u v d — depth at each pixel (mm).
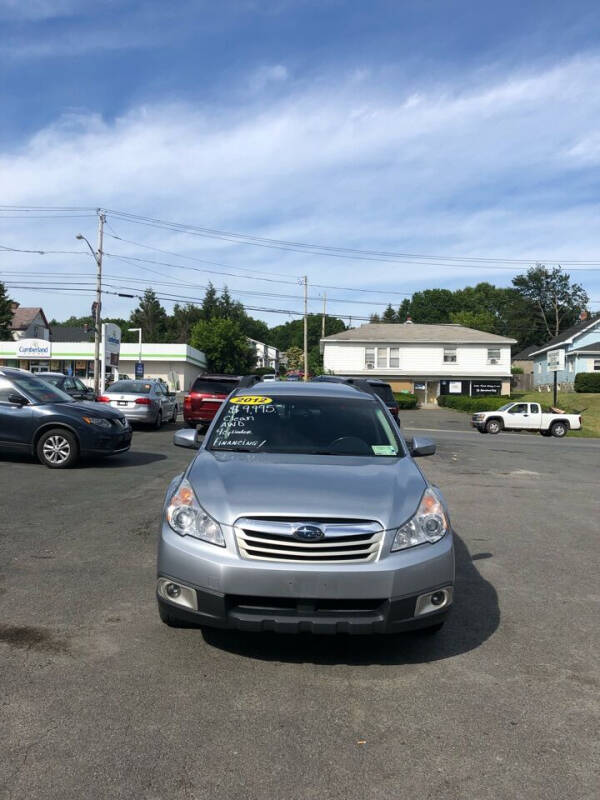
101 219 33875
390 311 109938
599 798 2625
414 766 2814
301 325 128625
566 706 3396
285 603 3605
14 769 2701
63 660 3762
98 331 34062
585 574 5910
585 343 50375
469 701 3420
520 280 86500
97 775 2678
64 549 6062
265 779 2686
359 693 3475
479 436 25953
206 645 4035
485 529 7711
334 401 5543
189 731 3033
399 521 3785
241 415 5266
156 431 19062
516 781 2727
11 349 58062
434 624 3812
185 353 61469
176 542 3791
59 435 10766
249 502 3779
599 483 12289
